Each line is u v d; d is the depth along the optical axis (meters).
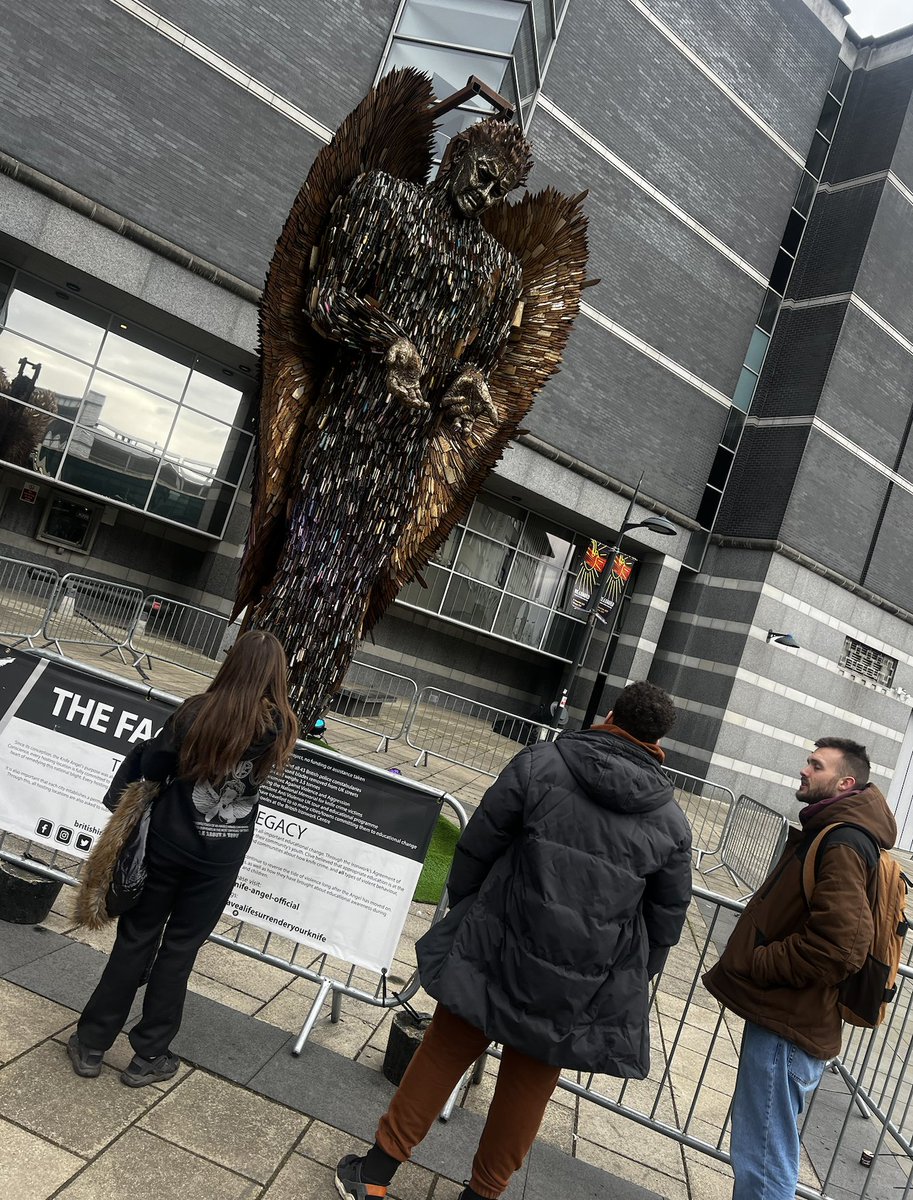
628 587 20.38
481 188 4.32
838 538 20.44
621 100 17.69
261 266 14.51
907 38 20.70
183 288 13.91
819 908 2.41
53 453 14.48
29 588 10.05
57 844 3.41
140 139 13.32
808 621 20.05
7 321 13.94
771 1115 2.50
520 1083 2.30
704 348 19.70
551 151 16.97
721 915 7.62
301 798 3.34
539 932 2.16
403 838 3.29
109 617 11.16
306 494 4.39
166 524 16.75
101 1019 2.56
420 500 4.80
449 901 3.39
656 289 18.83
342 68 14.60
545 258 4.87
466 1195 2.34
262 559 4.71
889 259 20.47
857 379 20.30
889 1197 3.37
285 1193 2.32
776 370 20.72
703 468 20.09
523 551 19.19
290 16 14.10
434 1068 2.36
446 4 14.10
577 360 18.00
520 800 2.31
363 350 4.25
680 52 18.34
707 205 19.30
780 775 19.88
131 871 2.50
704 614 20.20
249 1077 2.83
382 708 10.98
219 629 12.34
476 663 20.52
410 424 4.40
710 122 19.05
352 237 4.16
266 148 14.27
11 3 12.23
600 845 2.22
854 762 2.65
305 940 3.29
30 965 3.12
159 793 2.60
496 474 17.36
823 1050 2.47
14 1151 2.18
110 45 12.93
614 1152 3.15
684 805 11.30
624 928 2.24
